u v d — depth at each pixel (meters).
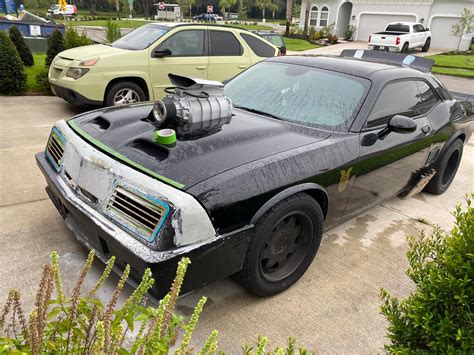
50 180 2.82
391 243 3.69
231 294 2.79
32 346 1.26
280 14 94.69
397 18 29.69
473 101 5.34
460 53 25.52
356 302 2.83
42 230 3.31
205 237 2.16
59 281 1.42
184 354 1.29
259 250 2.49
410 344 1.64
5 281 2.67
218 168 2.35
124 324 2.35
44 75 8.74
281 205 2.53
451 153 4.61
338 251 3.48
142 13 80.81
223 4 81.00
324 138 2.97
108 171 2.37
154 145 2.52
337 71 3.55
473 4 26.73
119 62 6.71
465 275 1.46
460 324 1.50
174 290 1.34
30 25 19.64
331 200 3.02
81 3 84.94
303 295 2.86
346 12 33.22
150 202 2.13
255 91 3.62
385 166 3.50
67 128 3.00
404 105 3.71
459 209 1.77
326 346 2.42
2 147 5.14
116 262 2.34
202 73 7.41
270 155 2.59
